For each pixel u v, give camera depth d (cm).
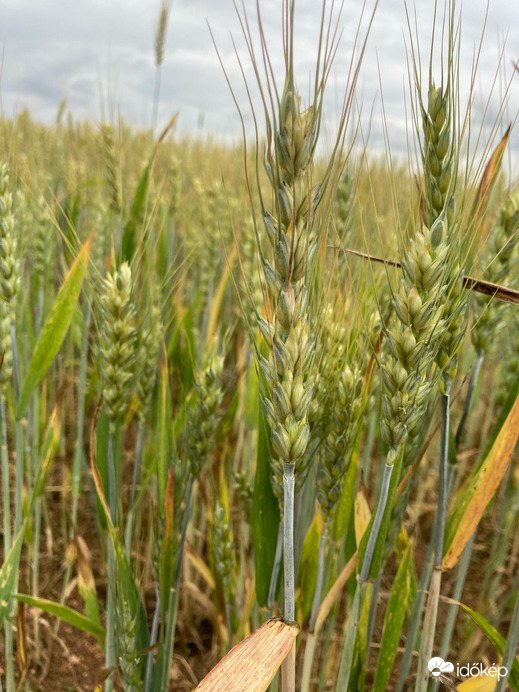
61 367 54
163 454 28
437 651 40
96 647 42
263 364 17
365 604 25
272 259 17
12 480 54
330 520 23
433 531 28
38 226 47
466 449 52
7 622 32
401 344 18
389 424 19
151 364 33
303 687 25
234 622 34
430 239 18
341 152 17
